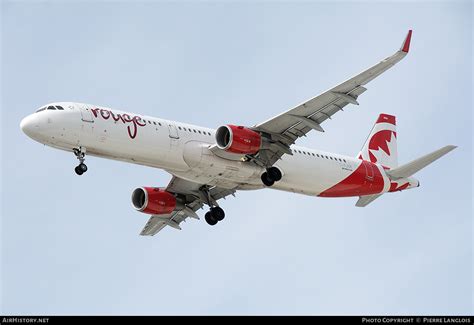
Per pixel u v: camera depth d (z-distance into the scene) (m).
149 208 95.00
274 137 86.88
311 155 93.94
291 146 93.06
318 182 94.44
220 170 86.44
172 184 95.81
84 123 79.69
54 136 79.12
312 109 83.88
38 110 80.56
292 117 84.56
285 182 92.19
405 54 76.50
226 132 84.31
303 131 87.00
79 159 81.06
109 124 80.88
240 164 86.69
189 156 84.19
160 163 84.56
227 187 90.62
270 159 88.31
